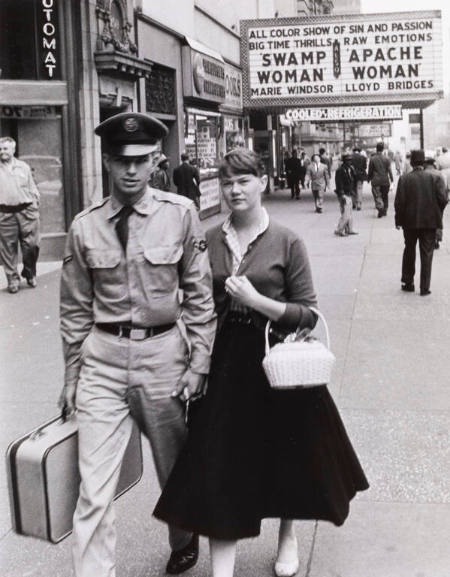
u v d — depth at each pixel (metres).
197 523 3.24
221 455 3.29
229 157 3.43
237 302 3.46
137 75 17.66
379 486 4.62
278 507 3.35
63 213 15.71
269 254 3.46
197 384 3.32
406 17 28.78
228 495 3.25
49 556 3.96
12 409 6.24
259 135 37.22
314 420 3.37
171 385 3.28
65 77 15.41
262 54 29.69
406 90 29.20
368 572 3.71
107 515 3.14
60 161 15.59
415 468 4.88
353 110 30.09
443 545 3.95
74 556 3.08
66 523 3.18
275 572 3.68
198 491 3.26
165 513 3.29
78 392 3.26
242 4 33.03
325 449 3.38
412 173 10.56
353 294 10.88
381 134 62.38
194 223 3.33
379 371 7.07
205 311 3.36
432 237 10.66
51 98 15.27
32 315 9.97
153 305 3.23
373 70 29.27
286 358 3.18
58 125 15.53
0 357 7.90
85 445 3.16
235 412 3.34
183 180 19.75
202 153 24.97
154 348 3.25
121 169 3.15
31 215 11.73
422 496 4.49
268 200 31.34
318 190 24.81
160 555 3.93
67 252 3.30
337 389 6.54
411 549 3.91
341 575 3.69
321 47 29.33
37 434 3.21
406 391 6.46
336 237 18.02
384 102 29.44
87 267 3.27
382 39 29.06
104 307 3.27
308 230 19.69
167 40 21.12
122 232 3.20
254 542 4.02
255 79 29.88
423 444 5.27
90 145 15.79
